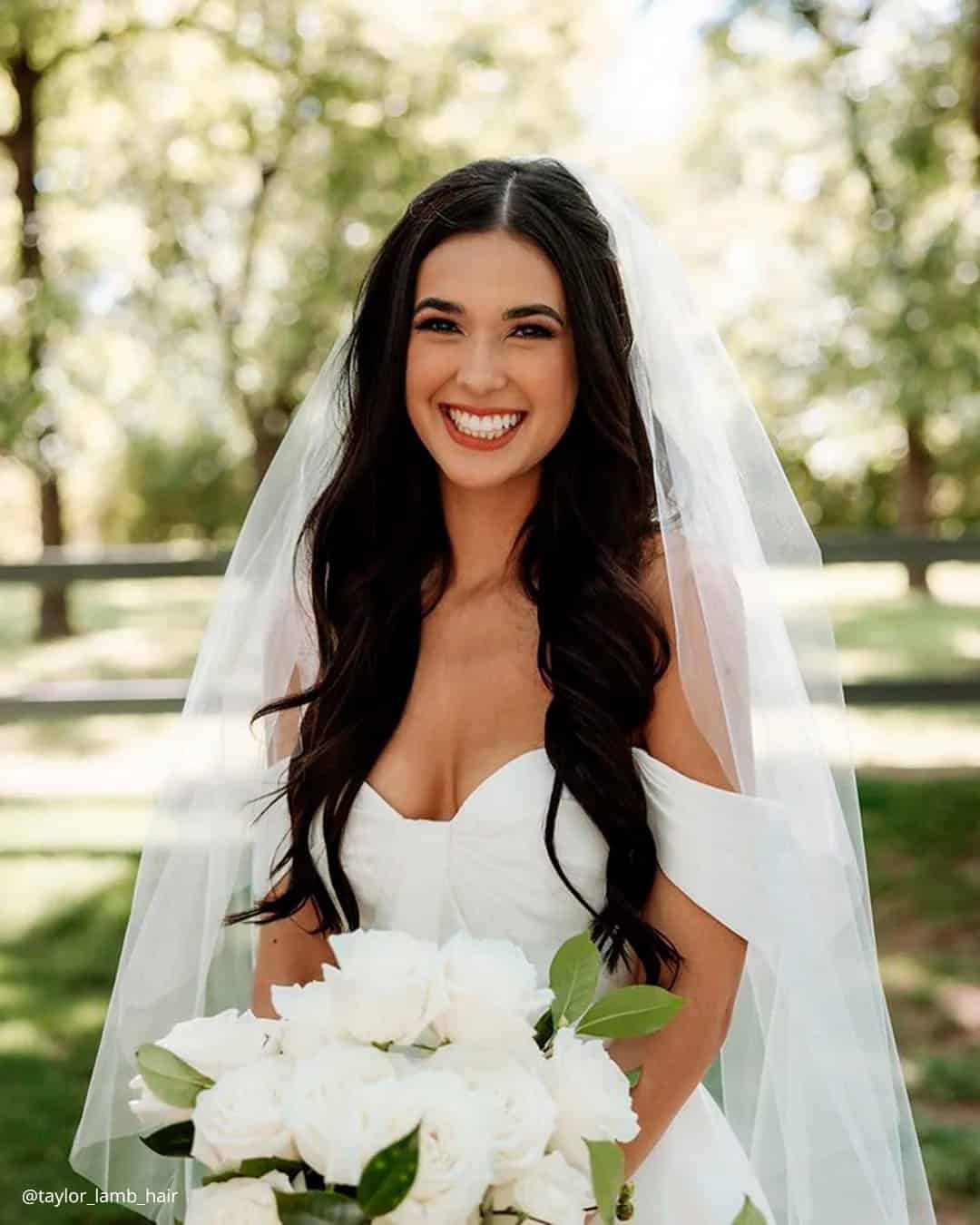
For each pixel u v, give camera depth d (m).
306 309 15.70
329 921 1.99
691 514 1.97
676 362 2.02
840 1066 1.92
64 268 14.55
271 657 2.21
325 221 15.38
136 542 28.16
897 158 15.45
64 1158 3.91
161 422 19.05
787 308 18.64
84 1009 5.03
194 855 2.18
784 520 2.10
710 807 1.84
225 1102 1.36
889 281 15.81
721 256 19.05
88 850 6.98
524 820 1.90
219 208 15.95
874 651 13.61
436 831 1.92
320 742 2.03
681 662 1.89
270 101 14.20
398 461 2.09
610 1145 1.37
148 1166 2.16
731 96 17.73
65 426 14.88
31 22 13.03
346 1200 1.26
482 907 1.91
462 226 1.91
